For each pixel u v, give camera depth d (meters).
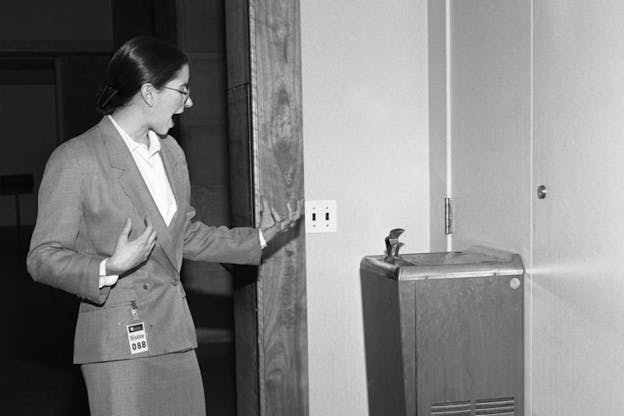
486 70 2.98
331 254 3.39
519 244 2.81
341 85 3.36
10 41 10.54
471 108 3.11
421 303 2.82
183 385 2.46
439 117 3.35
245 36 3.27
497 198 2.95
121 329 2.33
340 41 3.35
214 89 6.15
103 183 2.32
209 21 6.10
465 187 3.19
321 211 3.36
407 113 3.43
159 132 2.45
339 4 3.34
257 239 2.74
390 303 2.91
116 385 2.34
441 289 2.82
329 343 3.40
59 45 10.59
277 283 3.29
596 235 2.32
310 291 3.38
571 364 2.49
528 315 2.79
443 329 2.82
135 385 2.36
